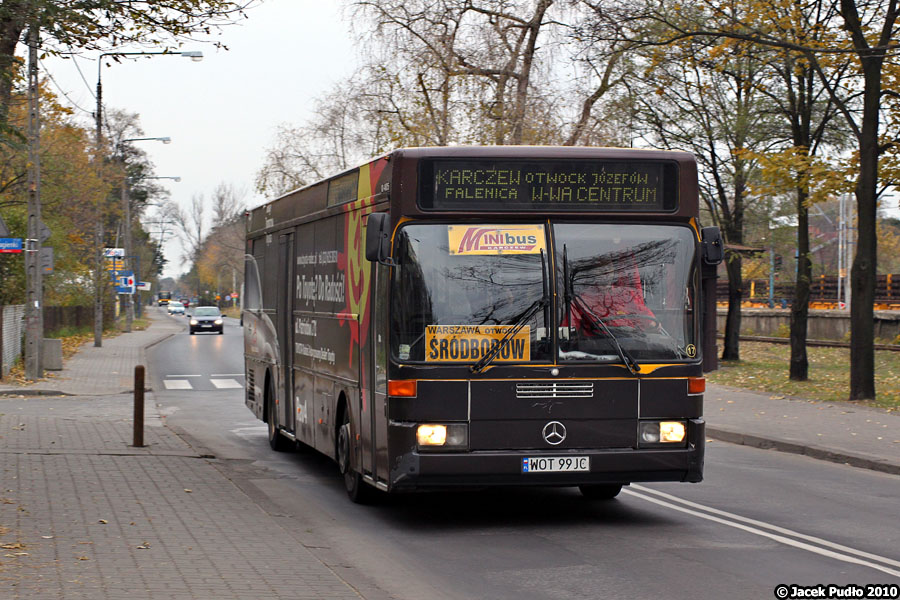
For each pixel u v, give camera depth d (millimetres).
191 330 65125
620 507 10492
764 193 22375
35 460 12438
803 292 25516
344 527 9477
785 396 21953
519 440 8898
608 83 29391
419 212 9000
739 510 10312
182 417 20344
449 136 28781
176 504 9781
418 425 8812
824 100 25938
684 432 9172
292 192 13766
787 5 22391
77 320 56062
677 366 9156
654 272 9266
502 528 9406
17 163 30125
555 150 9203
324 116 36969
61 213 41844
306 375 12773
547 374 8938
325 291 11789
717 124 30984
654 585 7176
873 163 20266
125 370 32688
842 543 8617
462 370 8852
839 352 41594
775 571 7578
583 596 6910
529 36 28578
